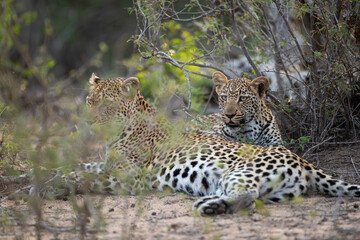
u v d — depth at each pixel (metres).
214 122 15.59
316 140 13.46
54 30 30.02
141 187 10.93
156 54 13.75
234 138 13.73
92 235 7.55
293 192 9.58
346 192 9.67
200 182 10.28
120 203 9.95
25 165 12.20
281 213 8.79
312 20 13.91
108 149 11.48
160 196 10.30
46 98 8.31
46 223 8.50
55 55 28.08
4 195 10.45
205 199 9.05
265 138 13.78
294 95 15.84
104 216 8.96
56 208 9.62
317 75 13.70
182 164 10.52
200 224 8.20
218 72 14.31
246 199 8.98
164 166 10.75
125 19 32.28
